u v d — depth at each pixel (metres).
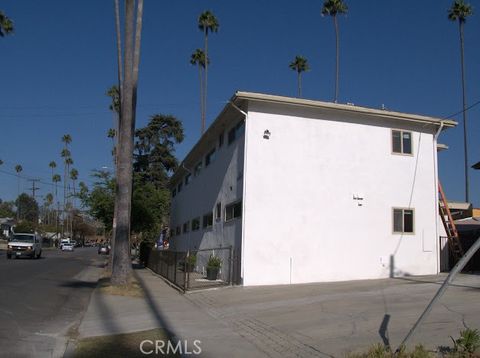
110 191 38.03
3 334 10.42
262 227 20.62
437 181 23.25
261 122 21.09
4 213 142.12
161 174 62.41
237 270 20.86
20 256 46.72
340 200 21.66
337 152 21.84
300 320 12.18
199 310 14.65
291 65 61.84
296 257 20.84
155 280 25.42
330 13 54.19
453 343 8.85
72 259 48.50
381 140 22.56
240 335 10.80
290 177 21.14
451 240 24.12
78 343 9.95
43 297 16.62
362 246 21.70
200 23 58.31
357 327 10.92
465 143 49.53
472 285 17.11
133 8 20.16
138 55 21.00
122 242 19.47
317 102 21.39
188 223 34.50
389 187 22.41
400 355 7.90
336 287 18.48
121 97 22.48
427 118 22.92
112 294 18.02
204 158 29.89
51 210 154.38
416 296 14.91
